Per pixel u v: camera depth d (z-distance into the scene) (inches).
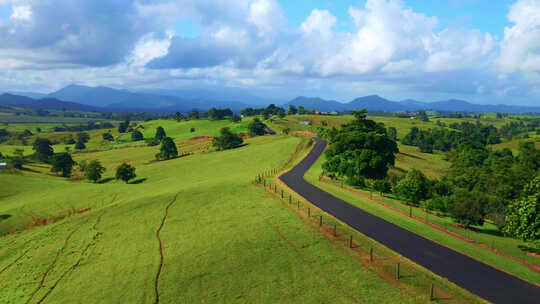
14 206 2556.6
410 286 1002.7
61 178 4857.3
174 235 1566.2
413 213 1857.8
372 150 2733.8
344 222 1628.9
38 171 5428.2
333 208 1882.4
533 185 1492.4
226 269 1173.1
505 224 1510.8
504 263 1222.9
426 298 936.9
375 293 965.2
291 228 1497.3
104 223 1878.7
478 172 3358.8
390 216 1753.2
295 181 2721.5
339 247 1293.1
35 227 2098.9
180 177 3892.7
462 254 1290.6
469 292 991.6
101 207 2354.8
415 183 2119.8
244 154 4744.1
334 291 988.6
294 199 2053.4
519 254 1358.3
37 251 1590.8
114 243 1571.1
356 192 2346.2
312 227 1512.1
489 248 1384.1
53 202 2583.7
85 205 2481.5
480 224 1644.9
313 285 1028.5
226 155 4884.4
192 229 1615.4
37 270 1382.9
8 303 1152.2
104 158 6530.5
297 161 3917.3
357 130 3065.9
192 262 1250.0
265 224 1565.0
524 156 4938.5
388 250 1289.4
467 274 1124.5
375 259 1194.0
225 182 2635.3
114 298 1073.5
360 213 1797.5
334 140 3169.3
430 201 1898.4
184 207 2003.0
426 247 1348.4
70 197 2696.9
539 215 1267.2
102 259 1412.4
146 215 1929.1
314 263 1163.9
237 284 1074.7
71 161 5147.6
